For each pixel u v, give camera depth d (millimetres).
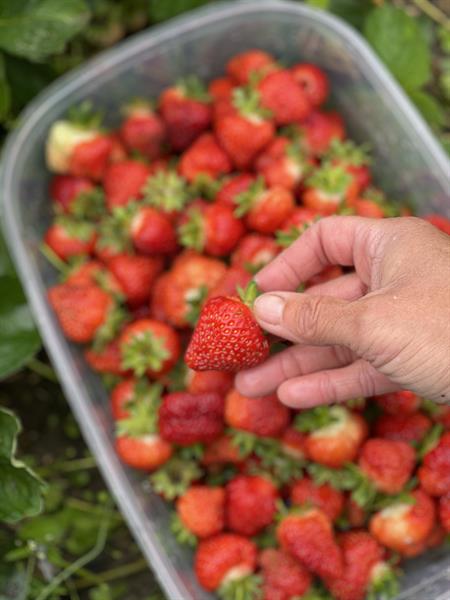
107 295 541
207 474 534
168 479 524
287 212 533
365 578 491
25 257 543
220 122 571
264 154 572
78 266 564
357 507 505
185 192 569
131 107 607
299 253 457
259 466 518
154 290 557
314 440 496
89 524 588
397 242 401
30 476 509
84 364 547
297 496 502
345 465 501
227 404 500
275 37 609
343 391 456
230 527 511
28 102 632
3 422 511
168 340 528
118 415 531
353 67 587
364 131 607
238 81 609
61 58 664
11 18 573
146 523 507
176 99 596
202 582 500
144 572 599
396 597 502
